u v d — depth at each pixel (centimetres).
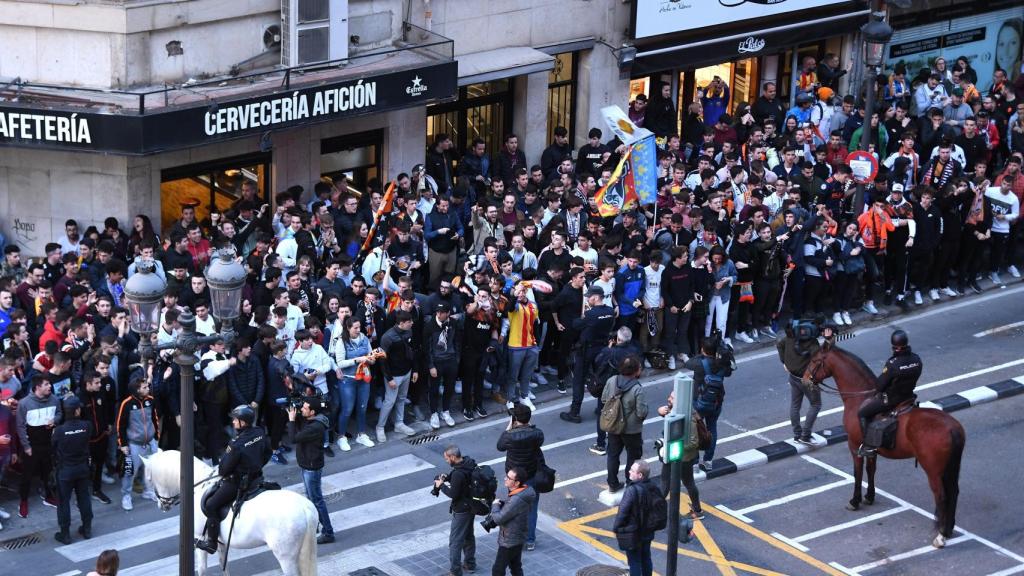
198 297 3008
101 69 3262
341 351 3027
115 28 3222
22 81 3303
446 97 3703
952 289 4134
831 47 4919
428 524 2777
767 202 3878
